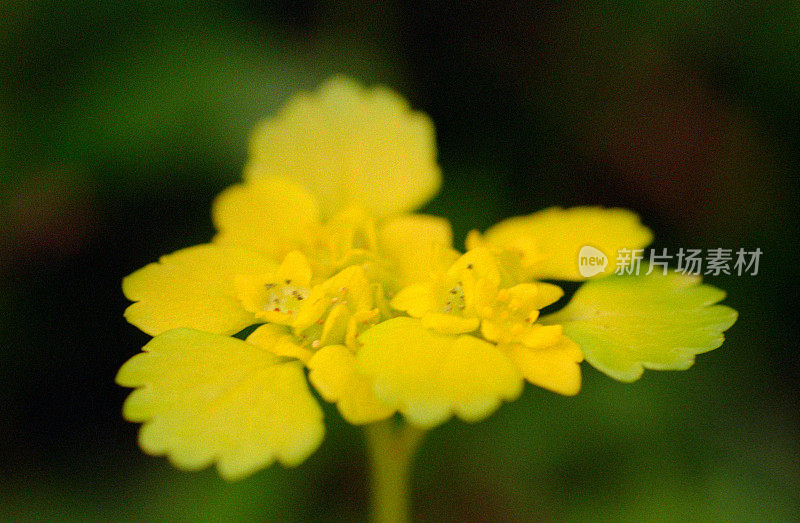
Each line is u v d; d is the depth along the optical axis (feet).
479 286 0.40
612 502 0.48
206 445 0.39
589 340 0.41
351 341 0.40
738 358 0.50
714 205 0.52
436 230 0.42
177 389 0.39
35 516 0.49
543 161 0.54
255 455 0.39
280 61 0.51
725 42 0.52
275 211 0.43
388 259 0.42
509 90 0.55
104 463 0.50
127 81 0.50
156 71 0.50
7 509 0.49
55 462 0.50
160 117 0.50
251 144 0.44
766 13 0.51
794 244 0.50
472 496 0.49
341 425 0.49
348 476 0.49
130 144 0.50
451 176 0.53
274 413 0.39
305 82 0.51
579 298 0.42
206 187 0.51
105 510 0.49
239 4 0.52
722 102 0.53
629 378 0.40
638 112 0.54
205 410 0.39
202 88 0.50
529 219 0.44
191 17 0.51
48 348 0.51
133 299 0.41
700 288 0.42
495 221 0.52
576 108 0.55
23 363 0.50
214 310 0.41
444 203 0.52
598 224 0.43
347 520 0.49
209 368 0.39
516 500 0.49
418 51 0.54
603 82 0.55
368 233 0.42
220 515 0.48
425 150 0.44
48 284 0.51
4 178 0.50
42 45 0.51
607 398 0.49
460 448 0.49
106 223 0.51
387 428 0.43
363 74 0.52
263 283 0.41
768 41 0.51
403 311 0.41
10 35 0.50
